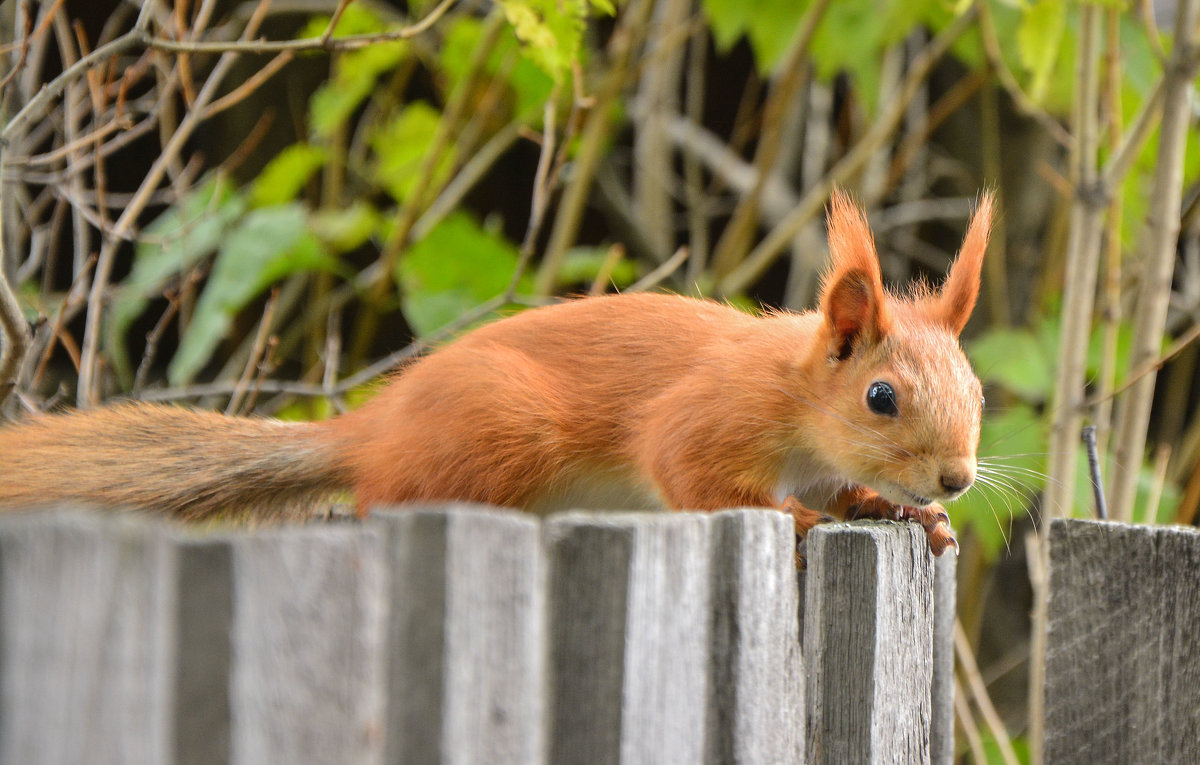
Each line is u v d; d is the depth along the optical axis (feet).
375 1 47.32
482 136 44.78
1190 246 42.16
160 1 31.09
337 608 9.09
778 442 19.13
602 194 48.14
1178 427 45.52
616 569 11.13
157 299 49.01
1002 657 44.88
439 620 9.68
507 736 10.04
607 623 11.10
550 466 19.54
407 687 9.69
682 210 56.44
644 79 49.21
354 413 20.98
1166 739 15.53
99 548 7.87
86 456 19.63
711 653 12.21
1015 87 31.99
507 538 10.13
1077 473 30.12
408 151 39.47
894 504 19.39
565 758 10.98
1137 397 27.84
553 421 19.54
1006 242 44.96
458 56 38.99
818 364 18.97
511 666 10.09
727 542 12.30
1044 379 34.76
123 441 20.02
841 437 18.49
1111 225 29.68
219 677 8.54
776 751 12.75
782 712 12.88
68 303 26.35
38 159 23.50
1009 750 27.78
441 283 37.06
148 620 8.09
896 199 52.26
